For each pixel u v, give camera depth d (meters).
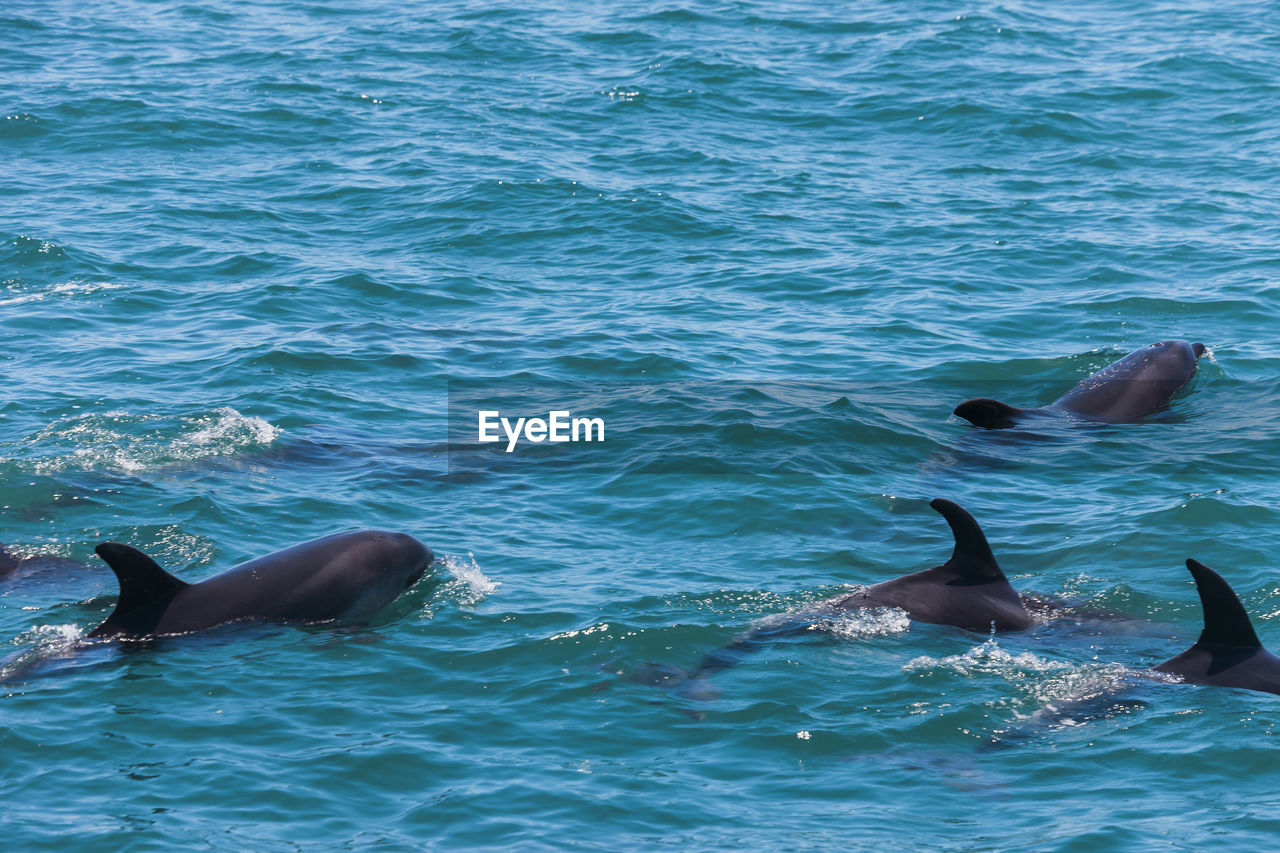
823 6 180.62
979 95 141.00
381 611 49.88
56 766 38.72
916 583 50.03
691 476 64.44
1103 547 56.53
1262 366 81.38
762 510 60.62
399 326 86.94
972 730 41.41
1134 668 45.22
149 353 79.88
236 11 180.88
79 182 114.25
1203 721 41.12
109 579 52.47
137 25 171.62
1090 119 134.75
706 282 95.88
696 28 168.38
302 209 109.94
